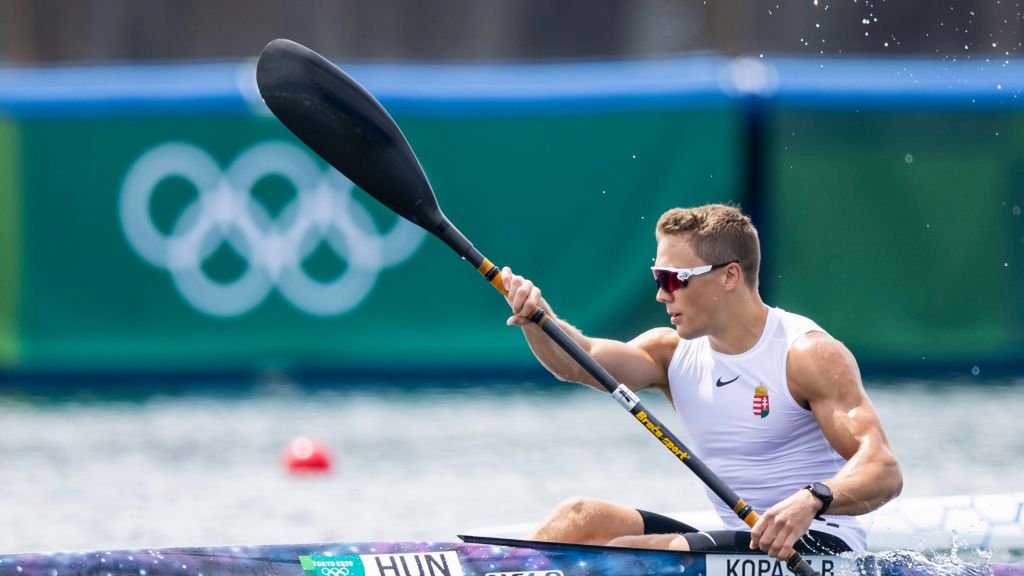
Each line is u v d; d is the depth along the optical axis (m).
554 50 74.25
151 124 48.03
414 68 50.16
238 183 48.19
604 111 47.88
